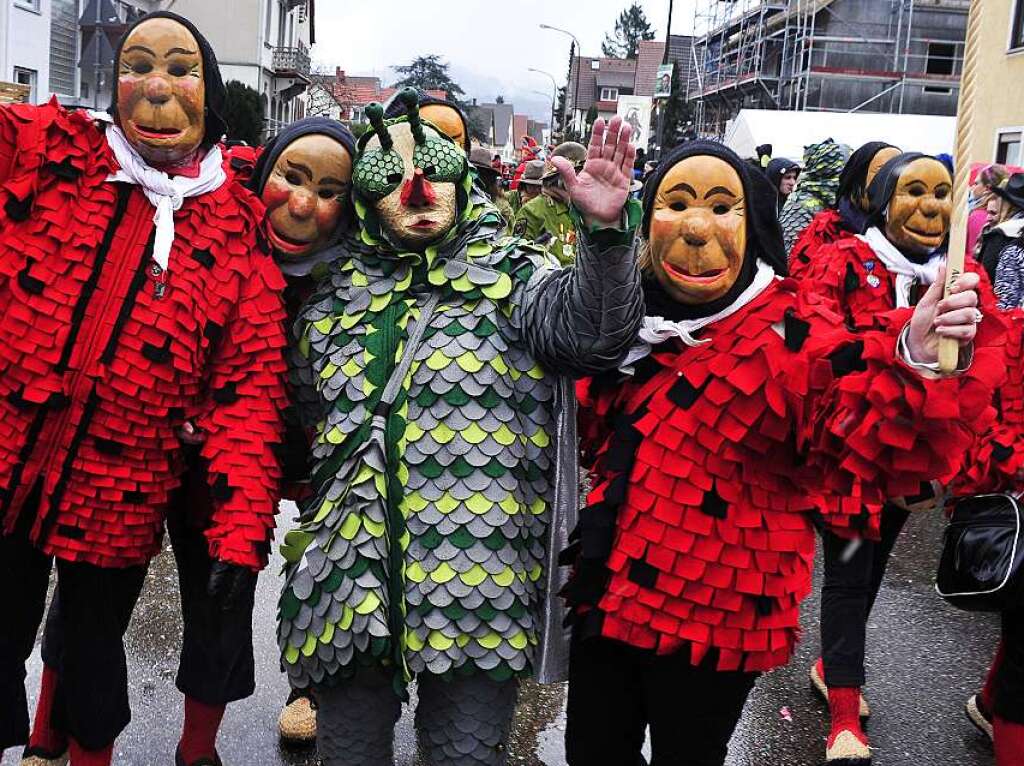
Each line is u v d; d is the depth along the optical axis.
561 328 2.27
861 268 3.33
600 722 2.44
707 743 2.36
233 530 2.46
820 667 3.77
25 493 2.47
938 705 3.75
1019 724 2.85
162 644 3.95
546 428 2.43
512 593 2.30
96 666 2.61
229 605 2.48
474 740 2.30
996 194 5.63
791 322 2.23
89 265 2.47
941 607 4.73
